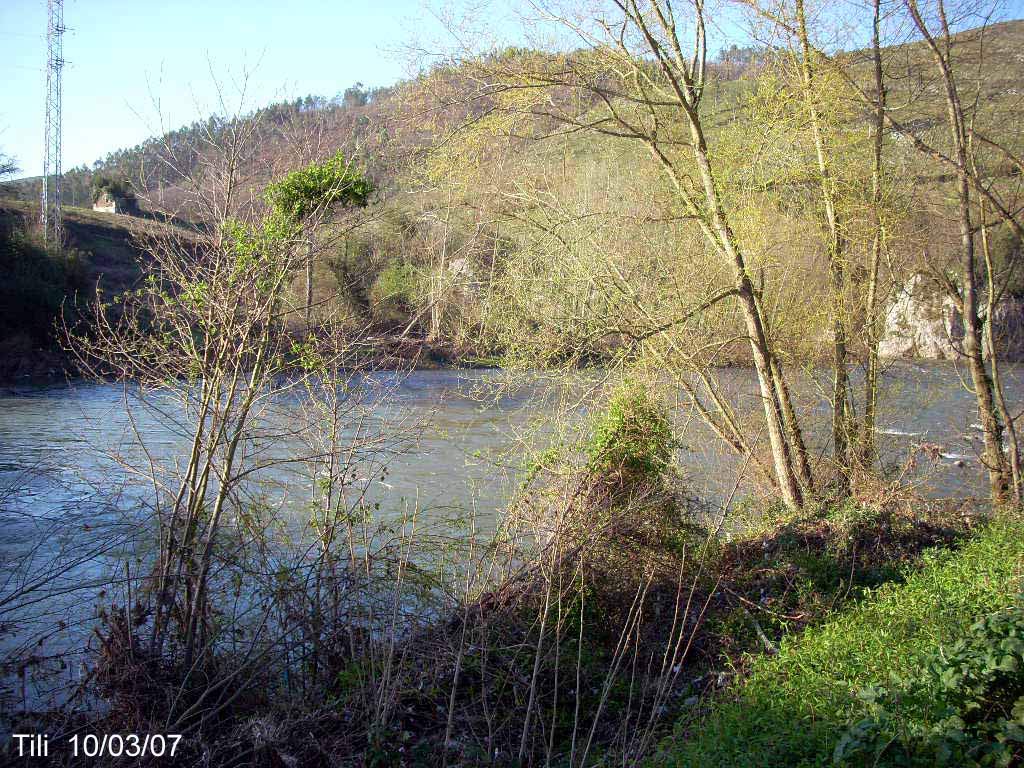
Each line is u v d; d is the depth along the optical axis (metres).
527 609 8.01
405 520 8.23
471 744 6.53
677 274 13.16
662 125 13.09
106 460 12.30
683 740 5.66
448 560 8.30
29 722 5.94
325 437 8.00
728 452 14.00
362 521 7.90
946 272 14.39
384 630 7.36
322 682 7.06
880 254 13.44
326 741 6.29
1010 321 14.55
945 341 14.31
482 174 12.80
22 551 8.34
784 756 4.67
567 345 11.84
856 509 10.81
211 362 7.29
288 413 7.86
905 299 14.65
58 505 9.89
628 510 8.80
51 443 17.14
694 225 13.45
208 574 7.01
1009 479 12.99
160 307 7.23
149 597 6.90
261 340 7.13
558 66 11.93
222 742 6.11
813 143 12.90
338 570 7.74
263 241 7.10
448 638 7.31
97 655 6.56
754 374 14.62
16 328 28.61
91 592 7.75
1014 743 4.05
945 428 17.94
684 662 8.13
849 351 13.80
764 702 5.68
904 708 4.50
